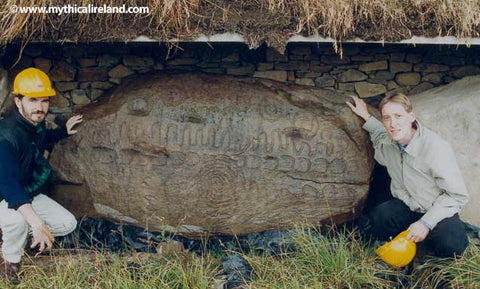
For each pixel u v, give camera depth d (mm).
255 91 5234
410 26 4812
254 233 5117
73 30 4668
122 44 5535
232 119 5102
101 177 5141
